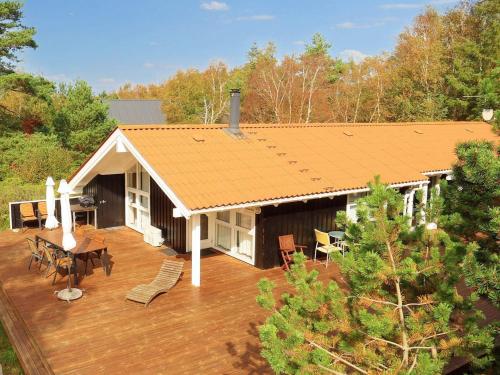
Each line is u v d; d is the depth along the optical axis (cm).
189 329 913
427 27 4431
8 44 2884
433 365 419
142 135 1363
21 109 3638
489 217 593
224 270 1269
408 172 1577
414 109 4200
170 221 1461
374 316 473
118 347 836
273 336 459
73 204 1747
